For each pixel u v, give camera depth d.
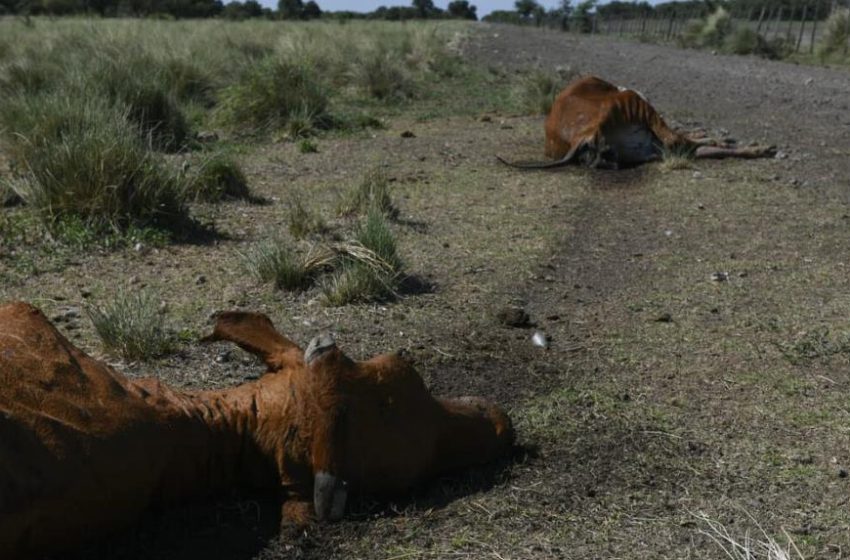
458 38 31.34
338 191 9.87
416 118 14.96
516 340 6.13
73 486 3.12
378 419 3.86
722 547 3.79
